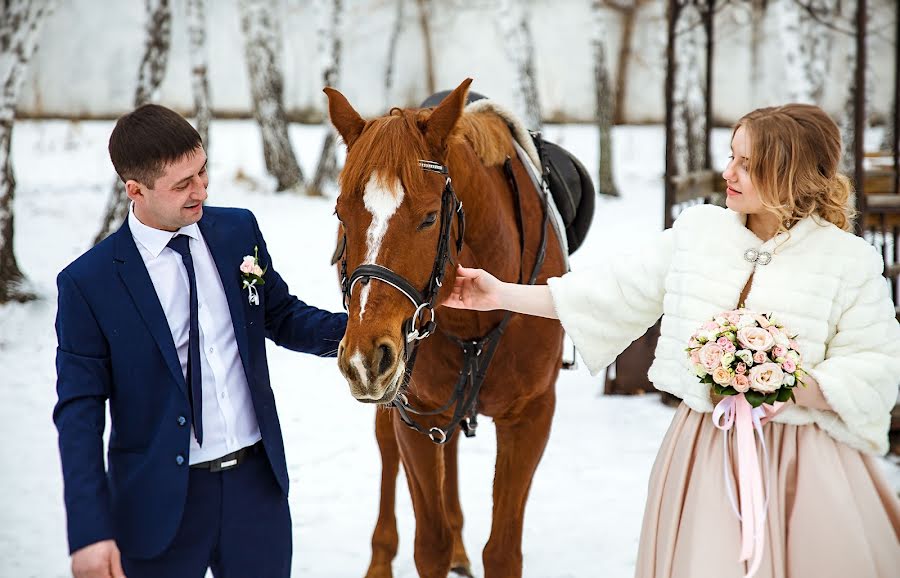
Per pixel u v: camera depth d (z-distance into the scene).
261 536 2.06
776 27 18.77
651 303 2.10
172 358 1.93
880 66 17.91
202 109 11.99
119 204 8.84
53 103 21.20
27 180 14.18
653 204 12.94
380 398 1.98
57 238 10.14
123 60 21.28
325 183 13.79
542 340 2.79
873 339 1.84
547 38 21.38
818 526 1.82
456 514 3.44
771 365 1.73
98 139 18.33
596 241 10.05
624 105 21.64
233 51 22.45
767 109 1.91
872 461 1.92
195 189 1.93
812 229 1.89
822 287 1.85
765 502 1.83
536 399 2.87
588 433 4.99
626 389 5.69
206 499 2.01
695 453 1.96
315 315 2.26
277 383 6.07
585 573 3.42
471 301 2.37
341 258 2.31
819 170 1.86
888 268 5.04
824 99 10.87
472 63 22.09
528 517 3.94
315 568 3.48
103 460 1.86
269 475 2.09
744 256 1.92
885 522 1.85
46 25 20.84
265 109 13.70
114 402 1.96
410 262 2.04
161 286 1.98
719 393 1.82
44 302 7.53
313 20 22.08
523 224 2.87
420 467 2.72
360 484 4.36
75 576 1.74
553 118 21.58
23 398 5.55
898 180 6.84
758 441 1.88
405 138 2.07
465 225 2.51
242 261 2.09
